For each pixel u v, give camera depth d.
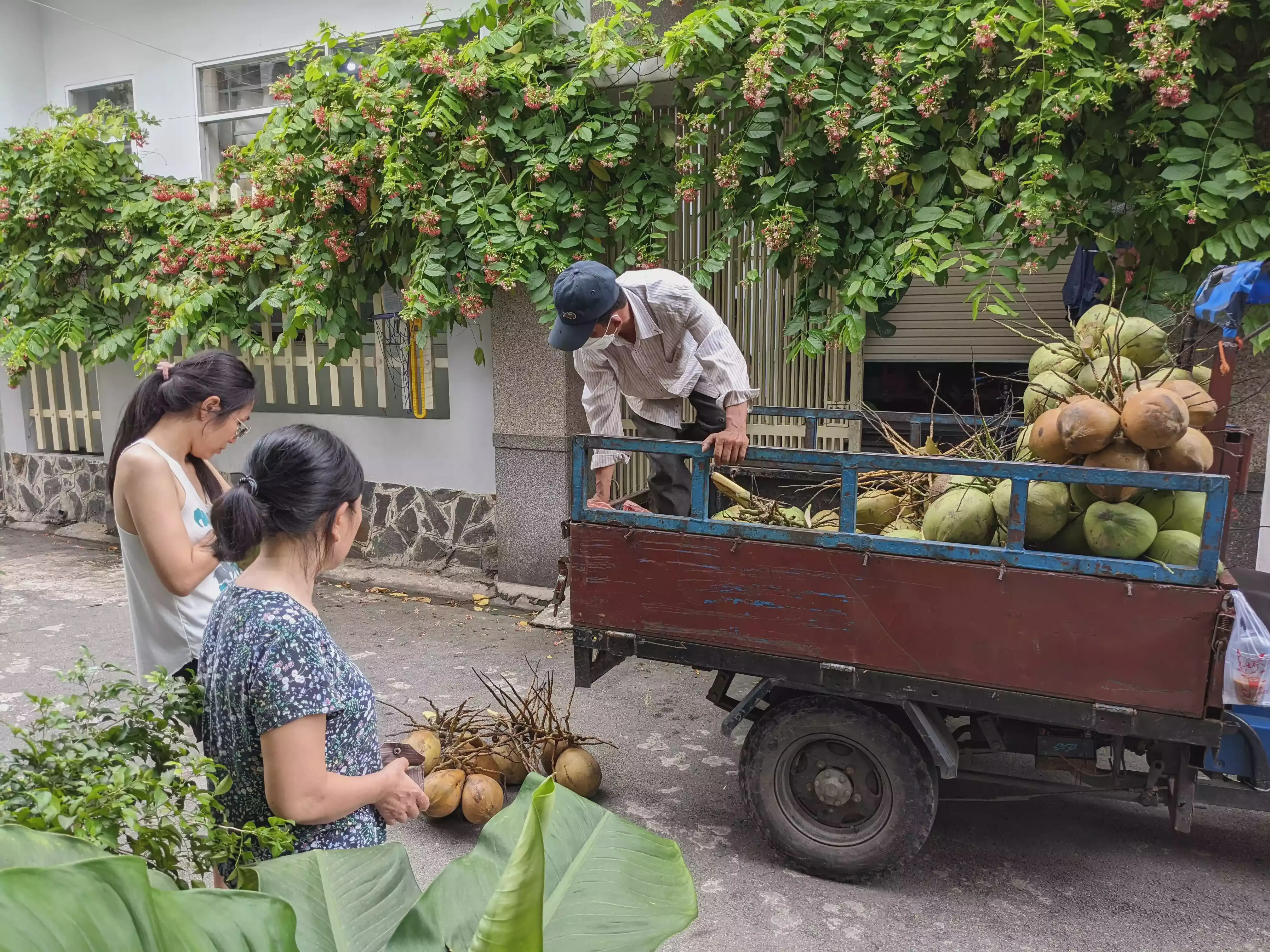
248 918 1.06
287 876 1.44
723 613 3.25
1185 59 3.94
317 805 1.71
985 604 2.84
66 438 9.20
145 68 7.89
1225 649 2.56
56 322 7.32
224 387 2.54
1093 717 2.75
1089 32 4.21
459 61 5.48
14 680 5.14
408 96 5.58
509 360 6.16
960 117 4.55
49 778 1.47
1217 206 4.00
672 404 4.07
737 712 3.31
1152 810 3.76
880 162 4.48
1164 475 2.59
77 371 8.88
